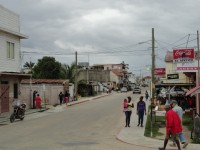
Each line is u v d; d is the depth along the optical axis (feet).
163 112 104.94
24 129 74.38
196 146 52.42
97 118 98.37
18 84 122.62
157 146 52.90
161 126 80.23
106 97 248.11
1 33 108.78
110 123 86.17
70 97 191.21
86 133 68.23
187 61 83.10
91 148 50.78
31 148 50.42
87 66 430.20
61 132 69.31
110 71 455.63
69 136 63.77
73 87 221.05
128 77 629.10
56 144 54.24
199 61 84.28
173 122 47.62
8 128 76.79
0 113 107.55
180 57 83.51
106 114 110.83
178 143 47.73
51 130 72.38
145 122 88.17
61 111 127.34
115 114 110.73
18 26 121.19
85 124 83.87
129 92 361.10
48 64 269.64
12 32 112.78
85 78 359.87
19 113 93.15
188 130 73.10
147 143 55.77
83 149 49.88
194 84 113.91
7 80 112.88
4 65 110.63
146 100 192.85
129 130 72.38
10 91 115.34
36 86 162.91
